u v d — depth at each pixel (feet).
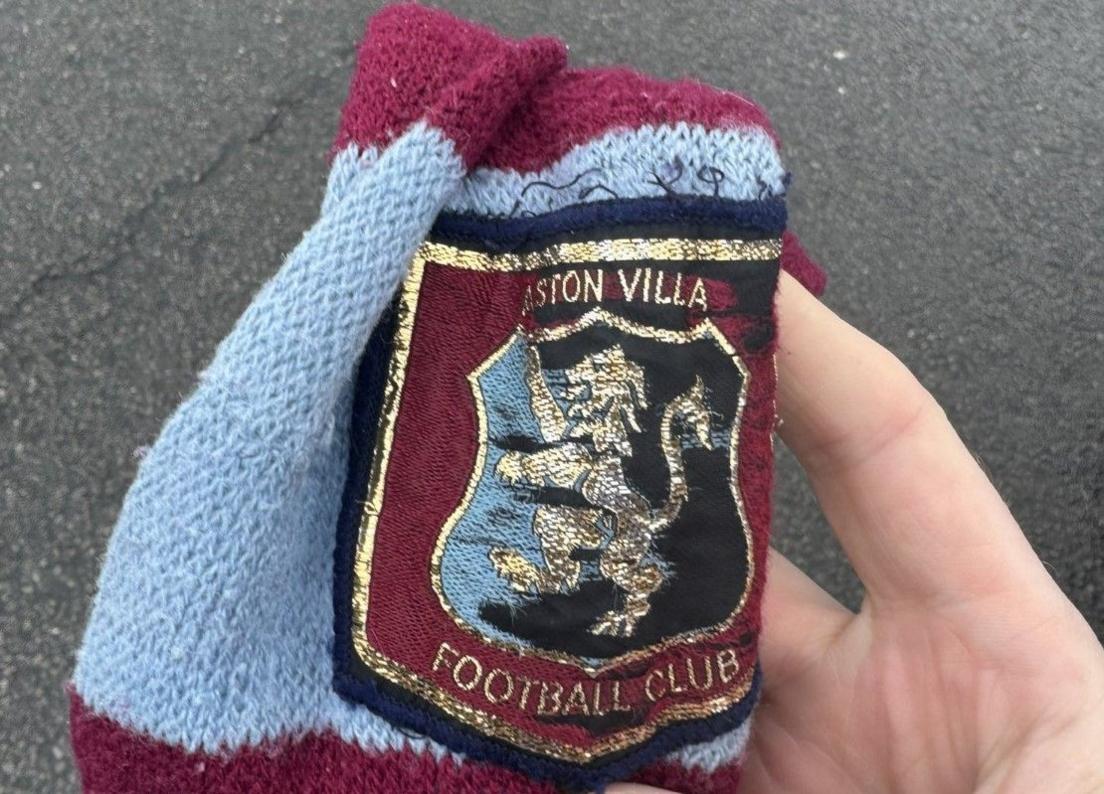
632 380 2.09
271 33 4.67
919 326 4.70
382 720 2.08
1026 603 2.45
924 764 2.62
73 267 4.36
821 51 4.93
